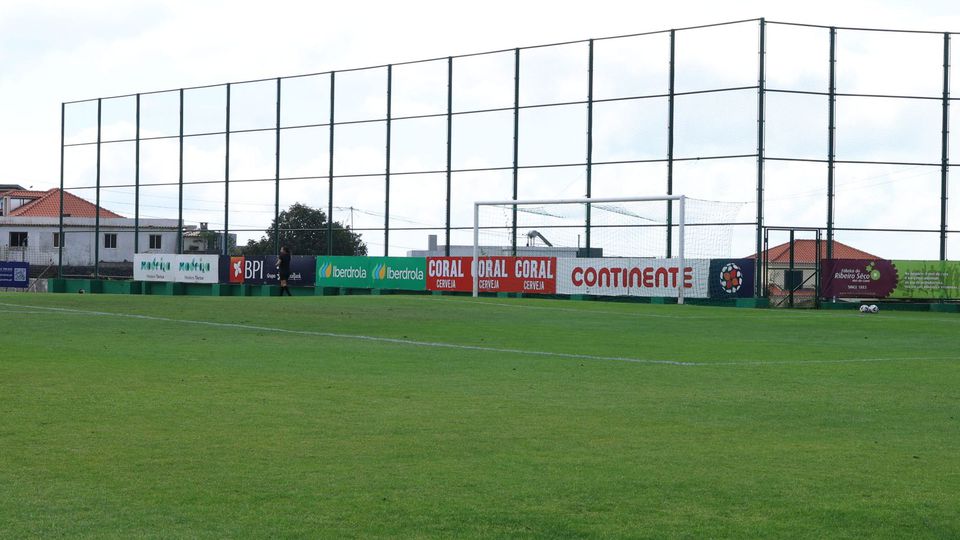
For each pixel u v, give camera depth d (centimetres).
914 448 808
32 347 1512
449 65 3972
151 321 2069
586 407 998
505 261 3766
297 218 4366
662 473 709
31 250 7394
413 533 559
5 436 816
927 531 575
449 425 887
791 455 775
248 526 569
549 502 627
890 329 2159
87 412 933
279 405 987
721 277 3372
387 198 4128
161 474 689
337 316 2295
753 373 1299
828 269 3403
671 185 3531
